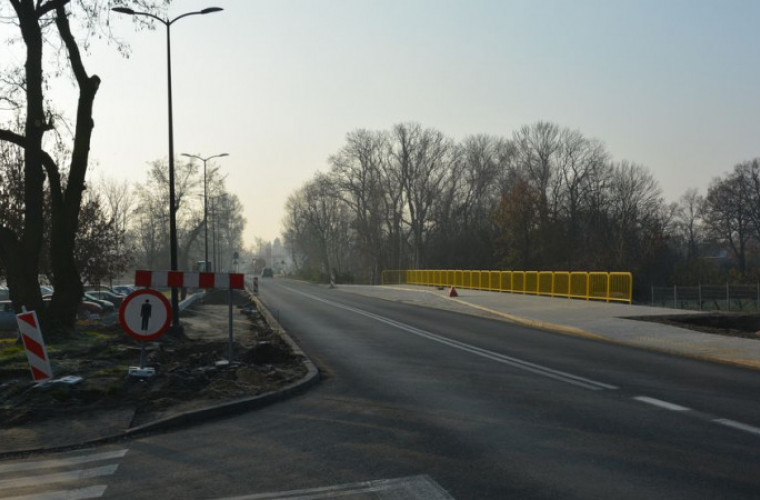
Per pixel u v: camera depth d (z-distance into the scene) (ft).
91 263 105.09
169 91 72.59
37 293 56.29
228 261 449.48
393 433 25.26
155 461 22.40
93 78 60.54
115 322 81.30
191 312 108.58
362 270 304.50
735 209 232.94
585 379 37.73
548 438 24.04
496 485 18.61
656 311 82.48
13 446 24.86
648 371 40.75
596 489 18.13
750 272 174.40
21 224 89.30
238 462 21.88
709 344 52.26
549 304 99.60
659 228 181.27
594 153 222.28
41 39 57.57
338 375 40.65
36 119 56.95
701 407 29.45
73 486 19.80
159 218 230.48
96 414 29.71
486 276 145.69
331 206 313.12
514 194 203.82
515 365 43.75
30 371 37.81
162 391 33.17
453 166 255.29
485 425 26.30
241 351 50.57
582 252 194.18
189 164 229.66
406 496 17.84
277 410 30.60
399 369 42.65
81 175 60.54
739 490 17.94
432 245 255.09
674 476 19.25
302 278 340.18
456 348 53.83
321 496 18.06
